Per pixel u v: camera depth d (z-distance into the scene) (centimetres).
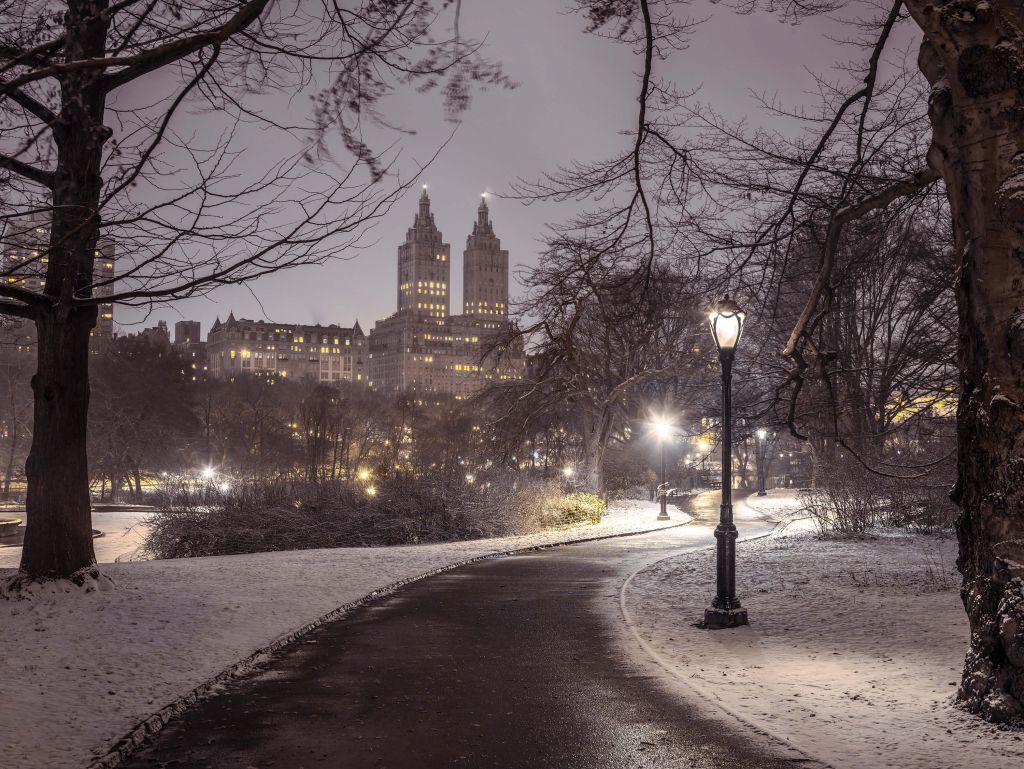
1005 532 745
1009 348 750
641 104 1159
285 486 3219
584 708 820
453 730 752
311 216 875
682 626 1275
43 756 651
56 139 1216
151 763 669
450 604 1480
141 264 882
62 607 1294
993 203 759
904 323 2616
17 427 7775
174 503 3105
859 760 658
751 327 2503
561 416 4947
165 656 1002
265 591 1538
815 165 1216
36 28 916
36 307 1427
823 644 1123
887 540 2466
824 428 2706
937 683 892
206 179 830
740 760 668
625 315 1512
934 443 2644
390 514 2989
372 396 14212
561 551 2519
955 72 769
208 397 9444
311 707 827
